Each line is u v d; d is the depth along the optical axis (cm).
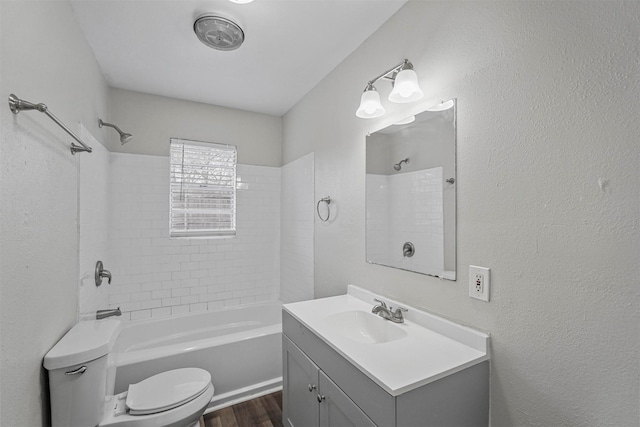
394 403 90
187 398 151
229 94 267
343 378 114
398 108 158
